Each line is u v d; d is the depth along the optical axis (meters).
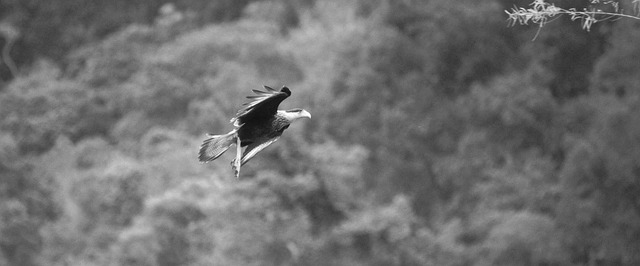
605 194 35.53
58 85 44.72
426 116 39.94
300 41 43.38
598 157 35.69
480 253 35.31
